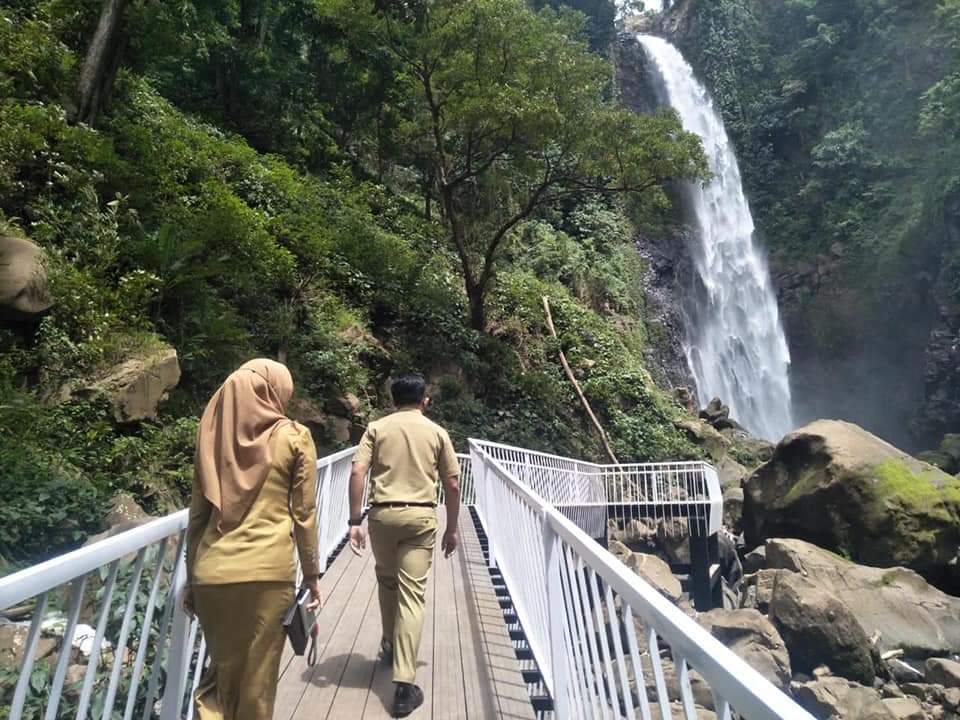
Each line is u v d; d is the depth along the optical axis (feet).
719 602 51.37
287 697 12.79
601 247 112.68
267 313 48.14
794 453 52.95
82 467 25.43
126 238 36.24
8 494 20.11
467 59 61.31
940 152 111.45
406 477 13.26
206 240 43.19
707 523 52.24
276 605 8.34
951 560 45.01
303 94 86.43
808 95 141.79
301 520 8.89
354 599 19.52
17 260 27.63
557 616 11.25
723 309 126.52
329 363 50.21
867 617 37.27
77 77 41.96
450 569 23.53
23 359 27.04
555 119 58.59
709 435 84.53
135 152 44.34
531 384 71.97
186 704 10.57
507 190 82.33
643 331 105.91
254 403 8.91
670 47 167.12
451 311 70.54
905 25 129.39
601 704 8.57
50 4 44.57
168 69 74.33
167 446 30.48
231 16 80.64
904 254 113.39
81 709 6.97
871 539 46.24
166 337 36.35
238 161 60.13
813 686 28.53
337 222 66.03
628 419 79.92
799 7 149.28
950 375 102.68
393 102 88.63
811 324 126.52
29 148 33.63
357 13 64.08
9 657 9.33
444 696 12.85
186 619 9.52
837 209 128.16
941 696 30.14
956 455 86.89
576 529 9.80
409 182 101.76
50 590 6.19
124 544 7.34
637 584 6.55
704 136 146.00
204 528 8.77
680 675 5.23
